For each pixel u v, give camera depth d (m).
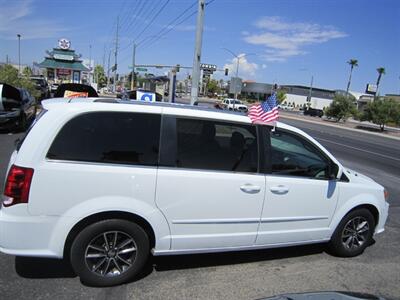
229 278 4.23
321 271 4.60
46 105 3.74
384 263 4.99
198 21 17.02
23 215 3.47
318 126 41.72
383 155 19.23
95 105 3.69
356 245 5.11
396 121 47.16
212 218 4.02
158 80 39.50
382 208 5.19
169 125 3.85
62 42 59.19
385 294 4.17
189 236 3.97
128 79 89.00
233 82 26.95
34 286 3.76
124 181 3.64
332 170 4.71
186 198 3.87
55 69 60.69
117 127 3.71
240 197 4.10
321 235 4.77
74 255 3.65
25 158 3.47
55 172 3.48
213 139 4.03
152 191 3.74
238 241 4.23
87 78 83.19
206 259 4.64
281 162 4.39
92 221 3.64
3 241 3.48
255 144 4.23
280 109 96.56
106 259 3.79
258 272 4.43
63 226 3.54
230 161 4.09
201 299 3.77
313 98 128.75
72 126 3.59
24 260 4.28
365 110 49.19
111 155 3.65
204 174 3.93
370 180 5.27
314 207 4.59
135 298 3.68
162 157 3.79
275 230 4.40
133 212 3.69
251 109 4.29
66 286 3.80
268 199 4.26
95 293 3.72
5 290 3.66
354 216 4.98
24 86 24.08
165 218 3.84
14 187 3.46
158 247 3.90
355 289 4.24
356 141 26.92
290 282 4.26
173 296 3.78
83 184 3.54
